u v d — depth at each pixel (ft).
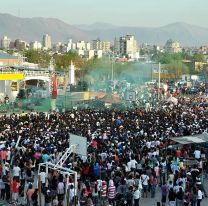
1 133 150.20
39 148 124.98
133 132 158.92
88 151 123.85
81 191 98.22
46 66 524.93
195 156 126.62
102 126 172.04
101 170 105.19
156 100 296.92
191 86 458.91
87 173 106.11
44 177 101.35
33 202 93.86
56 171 100.73
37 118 193.36
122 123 180.24
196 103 296.71
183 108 259.39
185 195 98.07
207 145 140.26
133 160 110.93
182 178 101.91
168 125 176.86
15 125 171.53
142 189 108.17
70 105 277.64
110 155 118.42
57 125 170.09
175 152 128.26
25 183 101.86
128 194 96.89
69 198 92.89
